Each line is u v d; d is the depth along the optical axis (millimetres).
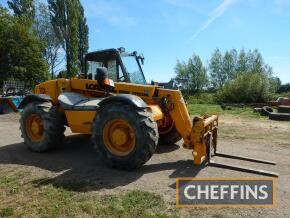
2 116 12570
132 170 4969
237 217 3385
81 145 6777
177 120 5254
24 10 37281
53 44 38562
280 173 4855
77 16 37719
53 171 5000
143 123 4652
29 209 3641
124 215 3449
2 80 28453
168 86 6699
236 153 6188
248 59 50875
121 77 6277
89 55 6672
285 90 37406
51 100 6441
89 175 4766
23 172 4980
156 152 6129
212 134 5504
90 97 6219
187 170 4965
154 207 3637
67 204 3744
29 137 6383
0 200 3922
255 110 15906
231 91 27453
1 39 28922
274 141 7414
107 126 4992
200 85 47469
